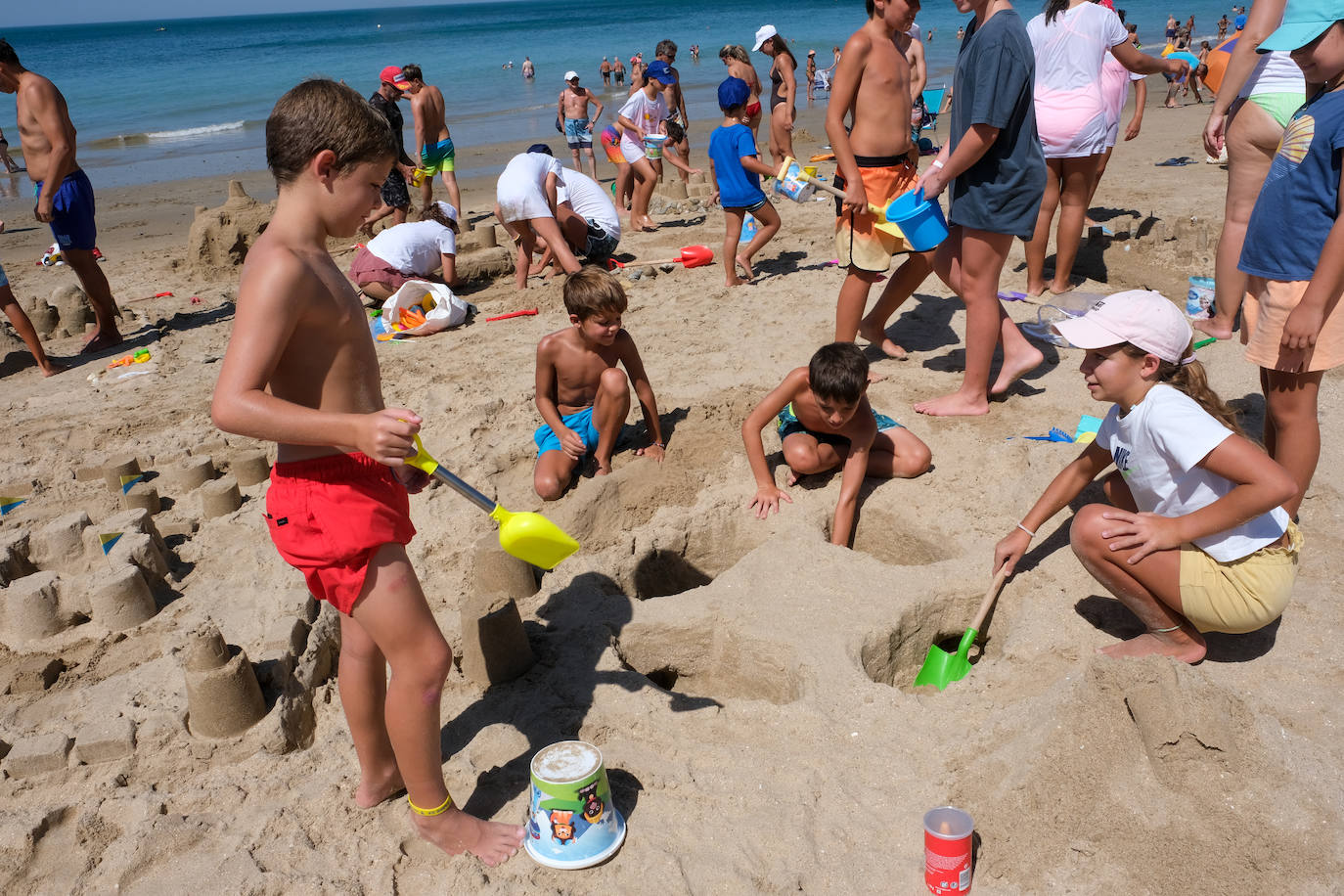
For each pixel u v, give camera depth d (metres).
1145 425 2.88
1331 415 4.50
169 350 7.36
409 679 2.40
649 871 2.48
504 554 3.75
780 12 90.19
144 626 3.77
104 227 13.34
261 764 3.00
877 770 2.77
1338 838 2.38
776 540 3.99
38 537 4.20
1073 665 3.13
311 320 2.21
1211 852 2.38
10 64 6.75
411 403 5.70
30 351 7.39
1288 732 2.66
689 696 3.19
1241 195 5.07
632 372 4.67
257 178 17.86
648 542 4.15
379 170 2.29
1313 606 3.29
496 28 92.44
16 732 3.22
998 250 4.62
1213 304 5.79
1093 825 2.47
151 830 2.71
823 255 8.49
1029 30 6.14
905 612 3.53
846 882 2.42
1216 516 2.78
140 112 35.03
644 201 10.23
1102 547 2.97
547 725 3.08
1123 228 7.63
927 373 5.55
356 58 61.38
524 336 6.93
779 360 5.89
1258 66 4.85
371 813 2.77
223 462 5.24
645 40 60.00
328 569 2.33
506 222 7.70
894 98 5.01
